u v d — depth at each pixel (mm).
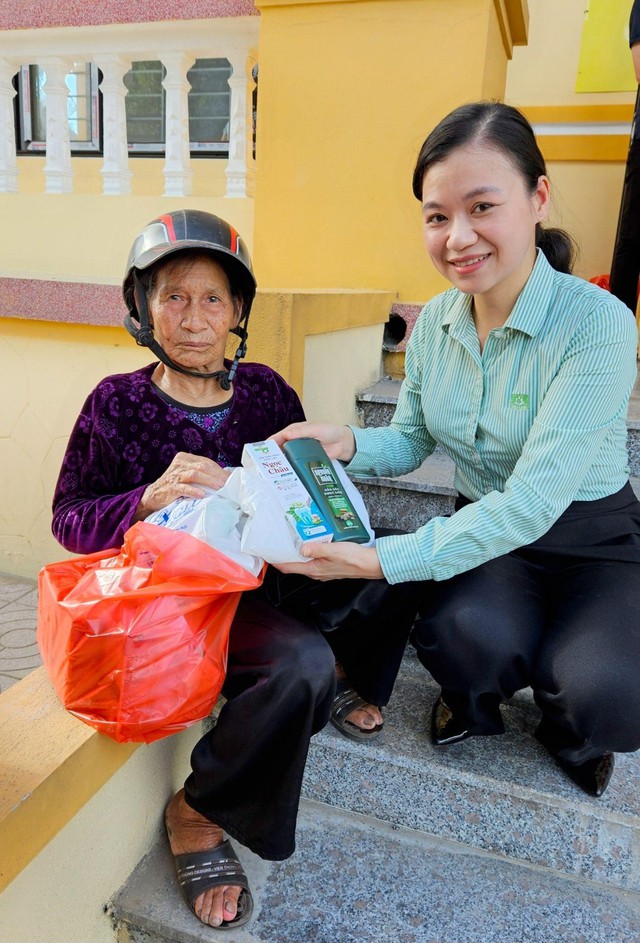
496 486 1384
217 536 1081
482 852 1349
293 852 1250
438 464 2139
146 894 1255
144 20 2611
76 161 3996
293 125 2566
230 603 1154
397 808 1391
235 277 1317
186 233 1221
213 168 3918
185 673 1083
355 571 1147
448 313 1355
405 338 2654
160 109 3943
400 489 1942
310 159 2586
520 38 2873
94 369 2264
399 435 1537
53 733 1102
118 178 3033
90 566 1233
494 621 1211
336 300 2000
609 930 1188
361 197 2574
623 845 1241
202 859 1250
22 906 1018
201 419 1342
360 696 1398
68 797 1052
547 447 1150
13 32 2801
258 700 1110
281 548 1099
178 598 1070
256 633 1182
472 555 1159
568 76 3600
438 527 1169
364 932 1180
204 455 1336
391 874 1295
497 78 2762
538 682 1238
